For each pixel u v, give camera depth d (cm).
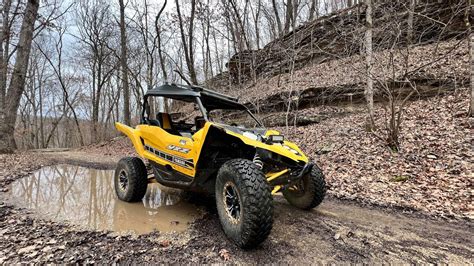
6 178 615
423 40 1212
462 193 442
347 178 568
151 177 445
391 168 581
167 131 436
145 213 380
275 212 387
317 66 1545
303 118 1127
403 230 329
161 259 250
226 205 288
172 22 1677
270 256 258
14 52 1794
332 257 259
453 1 1112
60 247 272
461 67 981
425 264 249
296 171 326
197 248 272
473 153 561
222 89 2006
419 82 995
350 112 1080
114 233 309
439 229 335
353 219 365
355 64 1276
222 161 335
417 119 823
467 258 262
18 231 315
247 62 1922
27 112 3634
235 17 1912
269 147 301
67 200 448
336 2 2566
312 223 347
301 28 1828
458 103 844
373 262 251
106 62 2616
